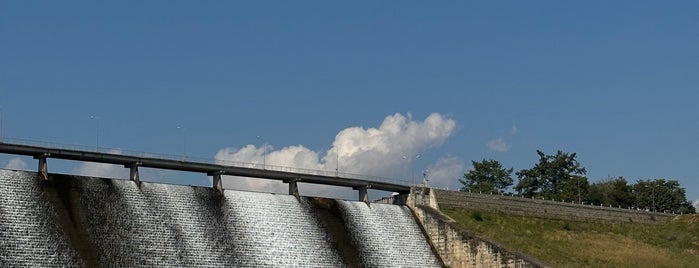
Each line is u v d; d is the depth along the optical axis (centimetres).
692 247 16238
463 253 13362
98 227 11019
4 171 10988
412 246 13675
